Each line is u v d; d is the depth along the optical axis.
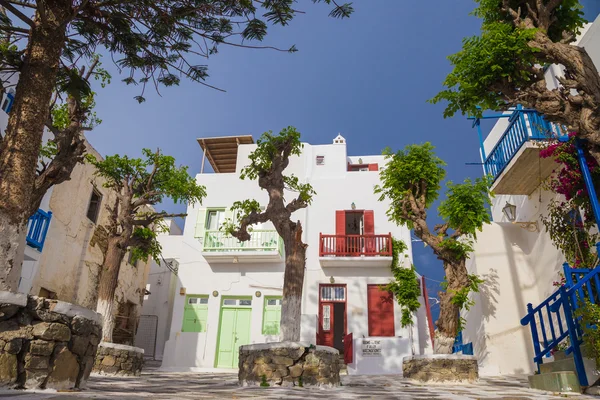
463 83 7.85
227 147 19.86
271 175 9.63
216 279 16.95
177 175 12.41
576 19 8.12
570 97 7.19
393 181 11.02
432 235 10.25
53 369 4.20
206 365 15.73
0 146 4.73
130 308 20.55
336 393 6.29
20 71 5.01
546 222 11.23
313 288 16.44
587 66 7.04
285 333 8.25
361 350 14.40
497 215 16.64
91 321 4.82
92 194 17.14
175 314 16.62
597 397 5.44
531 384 7.01
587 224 9.62
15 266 4.36
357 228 17.97
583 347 5.96
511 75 7.67
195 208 18.11
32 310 4.21
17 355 4.03
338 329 18.14
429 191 10.95
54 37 5.01
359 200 17.62
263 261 16.97
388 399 5.34
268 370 7.62
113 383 6.72
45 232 12.52
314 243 17.12
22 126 4.64
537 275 12.92
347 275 16.52
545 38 7.39
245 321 16.50
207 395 5.15
